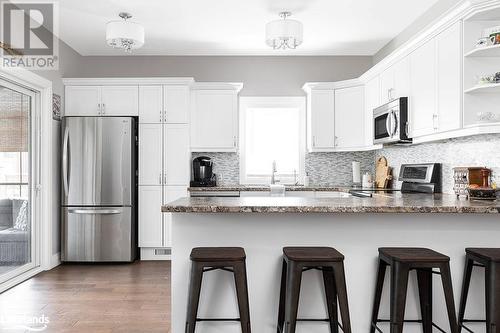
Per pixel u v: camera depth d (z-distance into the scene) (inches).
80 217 179.8
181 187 190.2
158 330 106.2
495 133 104.1
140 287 145.0
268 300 95.7
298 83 213.8
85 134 180.1
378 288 92.0
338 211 86.1
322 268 89.3
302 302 95.7
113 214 180.5
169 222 188.7
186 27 169.5
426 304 91.3
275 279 96.0
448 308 79.9
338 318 94.8
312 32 175.8
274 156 216.1
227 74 213.2
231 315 95.3
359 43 192.4
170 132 190.9
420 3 144.6
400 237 95.7
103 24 165.8
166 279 156.0
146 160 189.9
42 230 170.1
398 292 79.9
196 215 96.0
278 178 214.8
